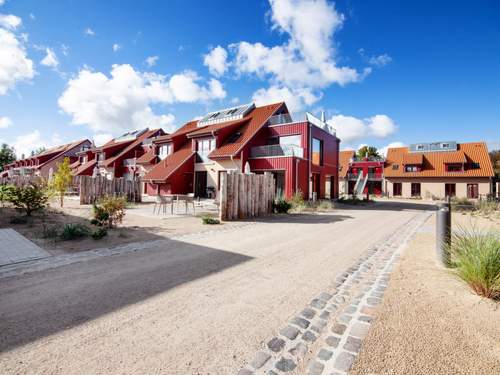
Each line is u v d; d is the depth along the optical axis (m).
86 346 2.29
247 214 10.61
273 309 2.99
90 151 37.38
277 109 21.48
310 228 8.33
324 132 22.12
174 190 20.61
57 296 3.24
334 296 3.34
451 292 3.34
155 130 33.38
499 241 3.54
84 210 11.69
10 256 4.84
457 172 31.05
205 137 21.23
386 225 9.26
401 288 3.53
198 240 6.43
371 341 2.35
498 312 2.84
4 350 2.21
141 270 4.22
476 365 2.03
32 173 42.44
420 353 2.18
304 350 2.27
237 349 2.28
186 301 3.16
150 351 2.23
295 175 17.28
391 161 36.88
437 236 4.51
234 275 4.05
